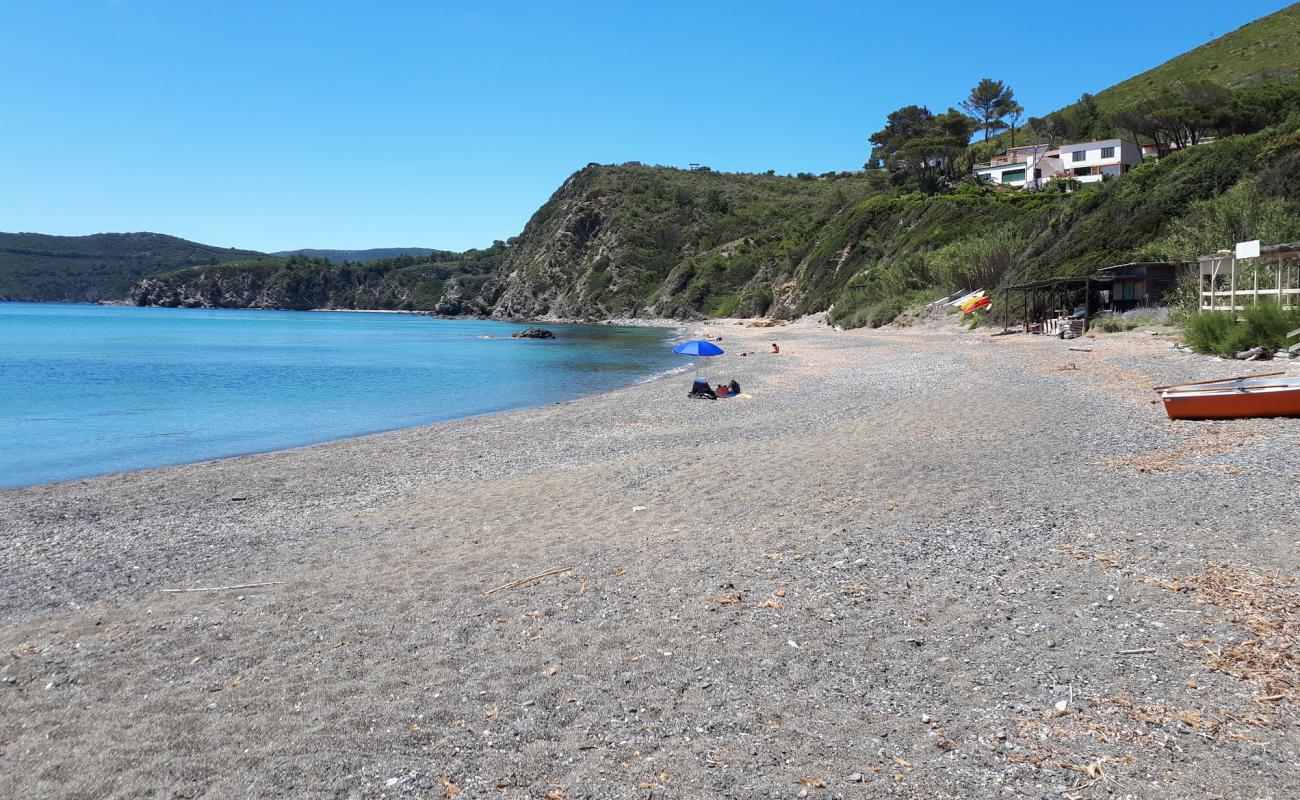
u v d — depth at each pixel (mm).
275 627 6797
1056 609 6102
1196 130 71625
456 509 11172
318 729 4930
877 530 8477
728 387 24281
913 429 14680
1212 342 21906
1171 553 7059
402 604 7168
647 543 8625
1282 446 10750
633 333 86938
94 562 9422
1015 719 4629
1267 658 5086
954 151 94125
